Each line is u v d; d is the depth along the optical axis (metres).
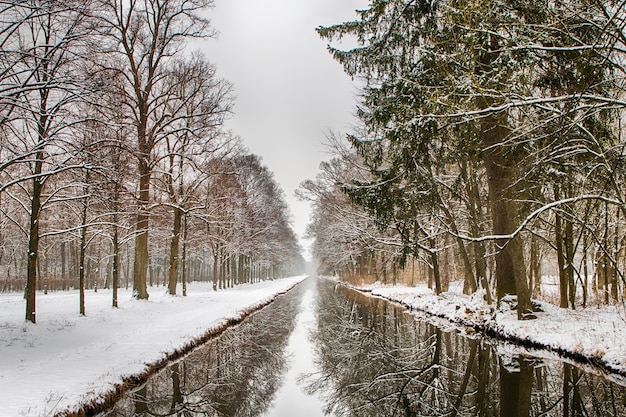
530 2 7.86
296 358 12.48
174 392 8.99
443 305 18.44
